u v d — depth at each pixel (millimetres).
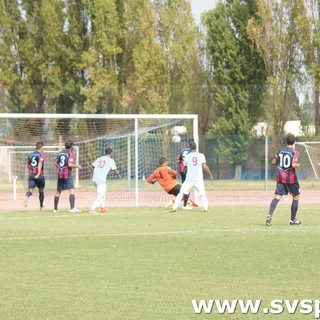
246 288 36656
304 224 64500
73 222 67562
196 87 174625
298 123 187500
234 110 170125
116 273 40500
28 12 173875
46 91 173250
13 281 38438
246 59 170875
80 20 170625
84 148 129875
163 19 166625
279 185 63062
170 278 39094
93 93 164875
